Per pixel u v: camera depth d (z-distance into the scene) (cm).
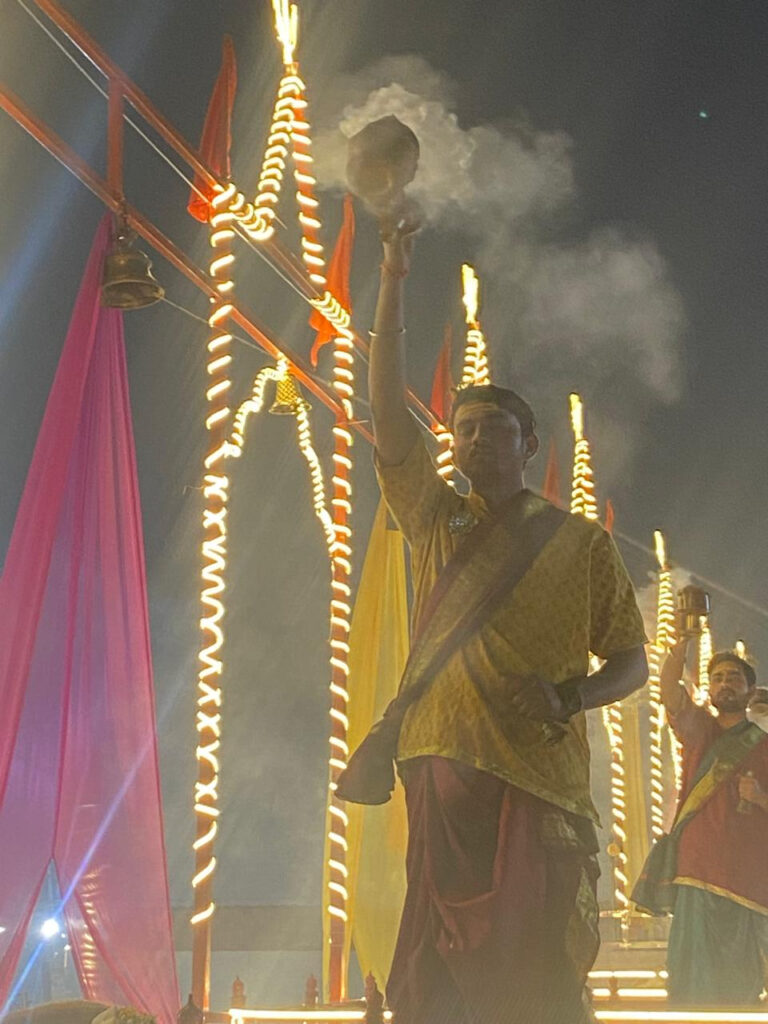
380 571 953
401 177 306
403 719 302
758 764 609
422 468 324
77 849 604
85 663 629
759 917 594
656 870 618
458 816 285
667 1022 515
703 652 1409
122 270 656
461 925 277
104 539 645
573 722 299
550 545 309
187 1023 563
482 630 298
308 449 1080
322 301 884
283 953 2148
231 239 788
